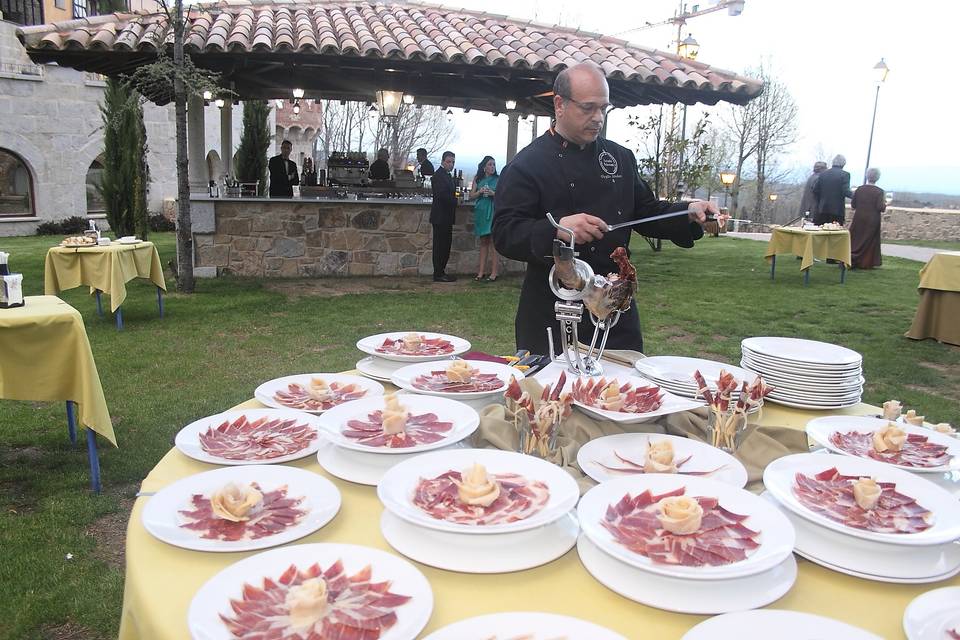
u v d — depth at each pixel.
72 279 5.99
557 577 0.90
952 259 5.85
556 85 2.04
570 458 1.28
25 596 2.37
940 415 4.30
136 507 1.09
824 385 1.65
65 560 2.59
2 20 16.38
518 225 2.04
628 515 0.98
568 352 1.82
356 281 8.91
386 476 1.06
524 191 2.14
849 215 16.27
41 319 2.87
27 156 16.48
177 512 1.03
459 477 1.09
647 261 11.56
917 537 0.93
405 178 10.68
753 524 0.96
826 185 10.95
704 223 1.80
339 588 0.83
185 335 5.95
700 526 0.94
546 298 2.30
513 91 10.09
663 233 2.31
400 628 0.76
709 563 0.85
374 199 9.54
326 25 8.67
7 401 4.32
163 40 7.37
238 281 8.66
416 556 0.92
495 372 1.74
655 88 8.77
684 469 1.23
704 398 1.44
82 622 2.26
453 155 8.77
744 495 1.03
